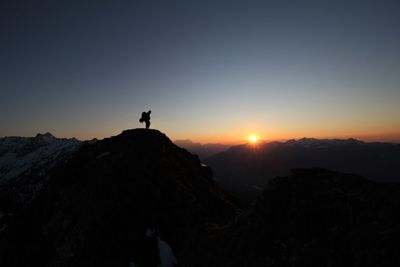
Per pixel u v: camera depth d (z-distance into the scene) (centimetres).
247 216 2423
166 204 4325
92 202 4372
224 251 2198
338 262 1659
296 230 1989
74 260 3544
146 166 5200
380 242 1630
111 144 6212
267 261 1884
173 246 3612
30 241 4291
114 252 3516
